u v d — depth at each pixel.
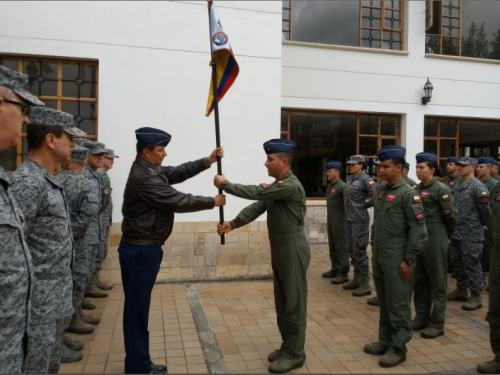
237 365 3.02
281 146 2.97
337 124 7.98
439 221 3.67
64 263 2.34
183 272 5.14
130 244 2.71
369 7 7.98
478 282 4.42
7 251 1.49
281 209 2.91
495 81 8.42
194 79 5.08
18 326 1.54
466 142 9.12
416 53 8.02
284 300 3.06
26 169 2.14
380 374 2.89
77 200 3.15
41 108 2.22
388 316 3.19
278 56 5.34
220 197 2.89
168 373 2.88
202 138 5.11
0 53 4.62
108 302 4.39
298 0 7.65
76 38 4.75
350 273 6.04
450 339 3.56
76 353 3.09
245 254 5.30
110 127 4.86
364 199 4.95
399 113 8.02
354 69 7.75
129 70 4.91
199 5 5.08
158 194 2.64
